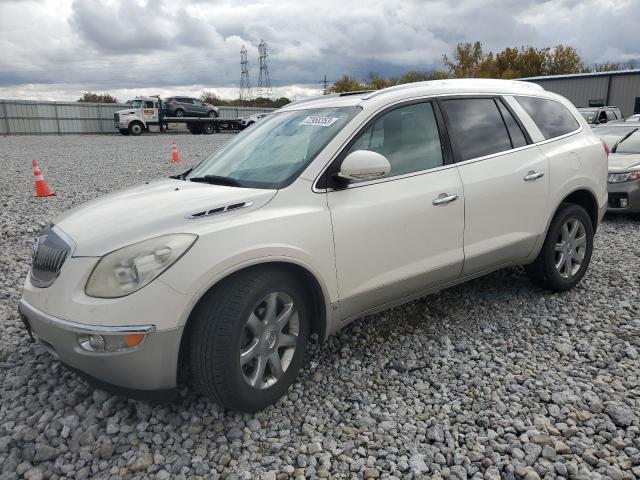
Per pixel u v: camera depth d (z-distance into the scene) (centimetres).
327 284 306
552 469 247
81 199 975
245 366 290
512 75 5138
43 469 256
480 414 292
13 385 324
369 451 265
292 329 307
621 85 3294
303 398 313
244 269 278
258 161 343
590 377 328
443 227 357
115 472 253
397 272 339
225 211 283
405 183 342
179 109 3722
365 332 397
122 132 3550
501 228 393
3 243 658
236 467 256
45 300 271
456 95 389
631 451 257
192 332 267
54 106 3838
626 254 585
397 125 351
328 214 306
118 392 268
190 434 278
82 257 265
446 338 385
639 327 397
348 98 370
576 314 422
